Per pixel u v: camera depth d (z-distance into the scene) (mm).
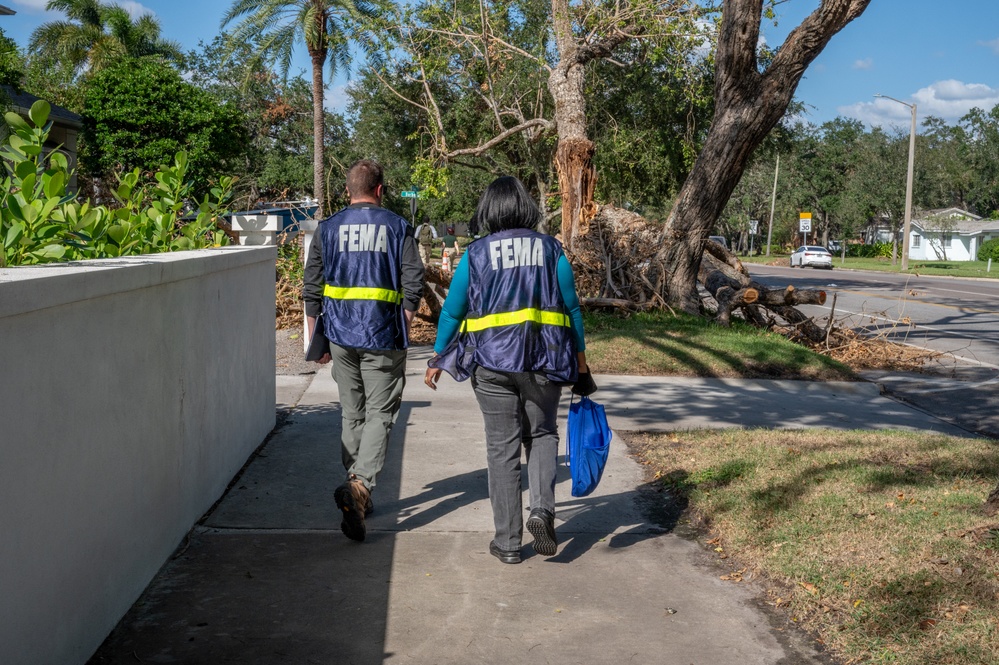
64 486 2678
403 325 4352
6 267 2842
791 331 12906
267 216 6531
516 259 3818
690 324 12320
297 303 12516
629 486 5215
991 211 90938
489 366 3807
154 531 3648
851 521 4180
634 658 3105
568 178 15500
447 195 39156
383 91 33031
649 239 14156
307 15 27094
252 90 45250
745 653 3150
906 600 3299
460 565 3947
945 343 14523
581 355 4066
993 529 3807
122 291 3121
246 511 4551
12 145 3844
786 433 6488
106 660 2961
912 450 5684
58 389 2625
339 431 6289
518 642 3215
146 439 3510
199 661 2998
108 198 23078
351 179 4488
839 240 84625
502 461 3971
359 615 3404
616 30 17062
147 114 29203
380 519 4539
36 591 2479
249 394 5500
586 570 3922
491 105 21453
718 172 13461
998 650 2900
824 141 85188
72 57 41719
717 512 4523
